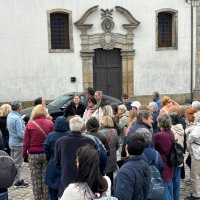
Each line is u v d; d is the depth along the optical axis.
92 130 6.73
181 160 6.55
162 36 22.64
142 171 4.36
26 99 20.44
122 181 4.24
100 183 3.39
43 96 20.70
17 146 8.74
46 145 6.52
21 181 8.95
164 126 6.53
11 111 8.97
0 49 19.91
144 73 22.23
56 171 6.48
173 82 22.73
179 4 22.44
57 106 15.00
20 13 20.05
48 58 20.67
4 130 9.30
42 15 20.42
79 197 3.30
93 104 9.59
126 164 4.40
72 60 21.08
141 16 21.89
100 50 21.64
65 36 21.12
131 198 4.23
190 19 22.73
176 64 22.72
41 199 7.32
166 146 6.43
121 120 8.69
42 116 7.32
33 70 20.47
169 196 6.60
